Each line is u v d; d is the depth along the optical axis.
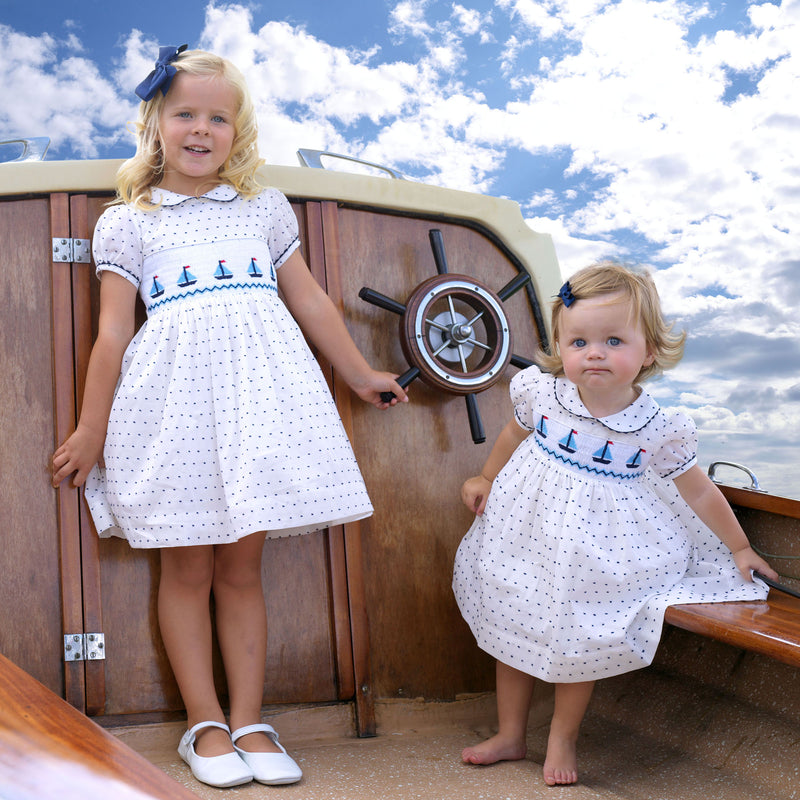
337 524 1.39
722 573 1.25
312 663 1.36
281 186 1.44
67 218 1.33
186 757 1.17
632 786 1.17
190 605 1.25
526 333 1.61
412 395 1.49
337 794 1.08
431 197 1.54
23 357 1.30
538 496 1.25
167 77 1.23
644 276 1.22
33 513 1.27
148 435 1.20
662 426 1.23
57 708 0.49
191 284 1.24
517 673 1.27
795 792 1.12
